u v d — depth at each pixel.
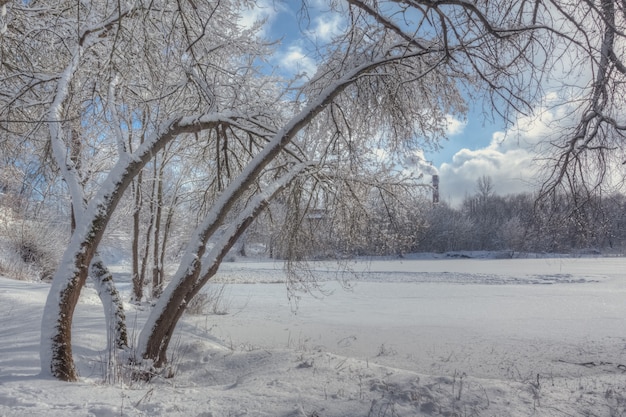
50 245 21.39
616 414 4.45
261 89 10.23
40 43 8.67
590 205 7.57
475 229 51.28
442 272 33.12
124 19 7.16
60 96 6.55
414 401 4.54
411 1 5.33
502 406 4.53
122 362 6.07
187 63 8.25
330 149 9.03
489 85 6.48
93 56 7.98
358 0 6.09
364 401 4.52
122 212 17.83
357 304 17.97
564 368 7.81
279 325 12.47
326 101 6.95
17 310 10.42
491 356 8.73
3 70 8.33
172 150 12.38
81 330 8.55
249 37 9.16
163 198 17.61
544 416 4.32
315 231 9.35
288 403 4.43
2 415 3.52
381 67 8.34
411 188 9.66
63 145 6.33
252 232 10.51
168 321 6.32
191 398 4.55
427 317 14.40
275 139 6.87
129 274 31.08
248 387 5.07
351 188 9.20
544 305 17.34
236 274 31.58
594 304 17.55
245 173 6.79
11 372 5.40
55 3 8.66
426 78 8.46
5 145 9.03
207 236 6.61
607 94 6.58
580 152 7.14
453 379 5.43
